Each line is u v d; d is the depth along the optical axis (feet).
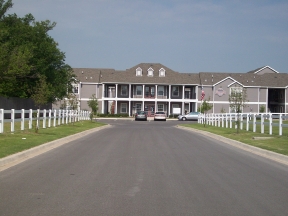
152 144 63.36
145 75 230.68
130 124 150.30
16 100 144.56
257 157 49.34
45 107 174.40
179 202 25.68
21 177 33.53
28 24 153.69
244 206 24.99
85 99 230.68
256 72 260.83
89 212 23.03
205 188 30.17
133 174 35.55
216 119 128.57
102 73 237.45
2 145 51.06
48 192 28.04
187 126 127.54
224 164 42.80
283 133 80.79
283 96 233.96
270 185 31.81
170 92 226.99
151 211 23.44
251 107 228.43
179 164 42.06
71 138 73.05
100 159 44.91
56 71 159.84
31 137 64.28
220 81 227.20
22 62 115.34
